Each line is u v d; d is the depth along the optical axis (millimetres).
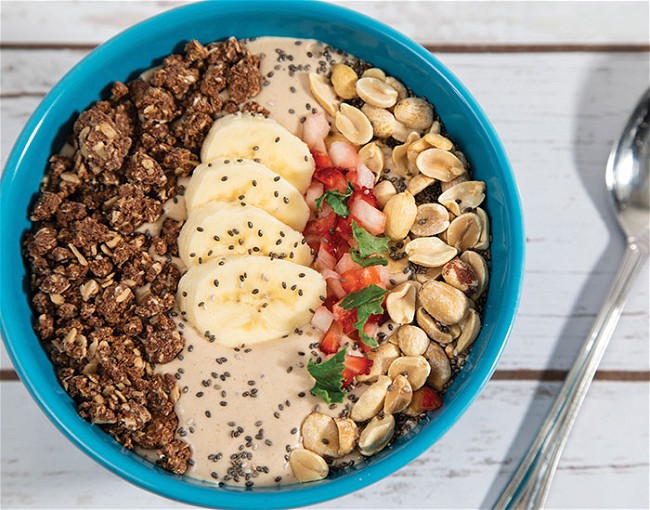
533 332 421
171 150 380
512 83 432
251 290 375
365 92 386
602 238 426
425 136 385
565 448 419
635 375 422
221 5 378
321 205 385
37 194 380
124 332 369
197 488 353
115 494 412
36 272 375
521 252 368
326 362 363
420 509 413
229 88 385
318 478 365
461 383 370
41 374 359
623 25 436
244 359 371
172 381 367
